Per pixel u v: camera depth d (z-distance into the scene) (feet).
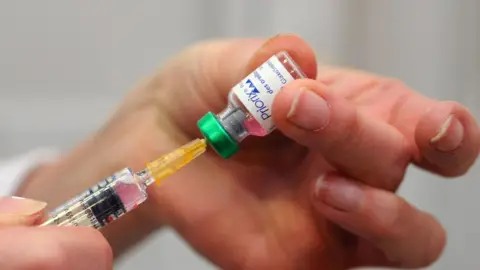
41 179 1.15
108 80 1.54
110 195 0.81
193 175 0.99
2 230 0.72
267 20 1.48
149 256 1.57
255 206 0.98
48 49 1.52
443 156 0.87
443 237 0.96
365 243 0.97
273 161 0.99
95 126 1.54
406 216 0.90
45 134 1.54
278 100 0.79
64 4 1.51
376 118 0.90
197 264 1.58
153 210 1.01
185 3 1.52
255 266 0.97
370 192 0.89
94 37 1.53
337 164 0.89
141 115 1.03
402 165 0.89
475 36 1.44
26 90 1.53
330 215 0.91
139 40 1.53
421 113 0.92
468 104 1.46
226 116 0.81
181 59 0.99
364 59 1.47
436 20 1.45
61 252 0.71
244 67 0.89
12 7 1.49
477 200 1.48
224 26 1.51
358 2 1.45
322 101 0.80
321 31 1.45
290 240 0.97
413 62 1.46
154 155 1.00
